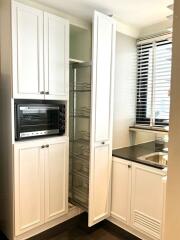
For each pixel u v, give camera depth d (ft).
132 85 9.61
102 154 7.77
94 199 7.66
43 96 7.01
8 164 6.80
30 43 6.57
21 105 6.55
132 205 7.61
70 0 6.84
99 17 7.12
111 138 8.02
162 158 8.25
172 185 3.12
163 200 6.64
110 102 7.81
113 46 7.69
